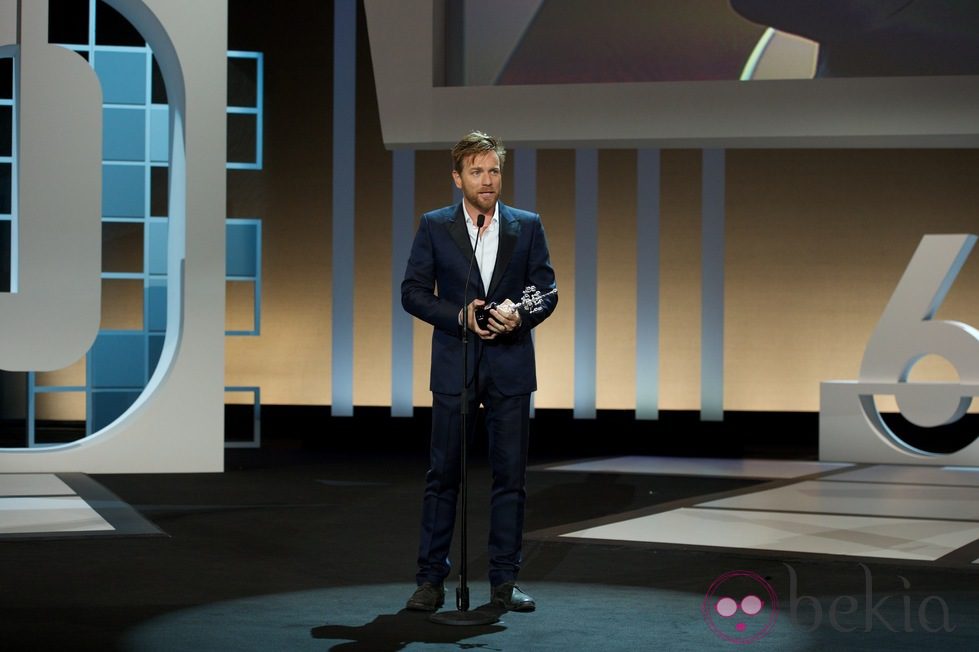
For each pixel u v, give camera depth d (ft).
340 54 86.02
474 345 26.94
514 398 27.04
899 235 84.64
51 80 55.83
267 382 87.20
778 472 60.64
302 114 86.84
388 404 86.53
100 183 56.34
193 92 57.93
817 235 85.10
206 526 40.52
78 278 56.08
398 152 85.46
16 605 27.40
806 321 85.20
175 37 57.88
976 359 63.21
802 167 85.05
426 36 73.67
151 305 70.13
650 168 84.64
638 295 84.38
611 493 51.24
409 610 27.07
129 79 68.18
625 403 86.07
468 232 27.09
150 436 57.72
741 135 73.31
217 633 24.66
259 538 38.01
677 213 85.40
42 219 55.77
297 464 63.16
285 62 86.69
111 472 57.36
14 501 46.24
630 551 35.47
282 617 26.30
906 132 71.92
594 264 84.58
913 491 52.24
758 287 85.56
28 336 55.57
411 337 84.99
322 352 86.94
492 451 27.53
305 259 87.04
